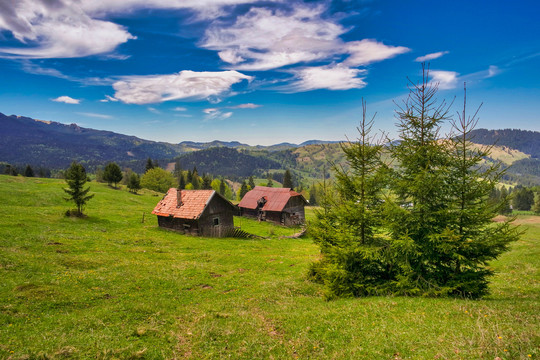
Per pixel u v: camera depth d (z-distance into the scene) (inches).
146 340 458.0
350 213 680.4
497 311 480.4
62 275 739.4
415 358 356.8
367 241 693.3
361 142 690.2
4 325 469.1
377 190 687.7
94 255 985.5
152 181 5319.9
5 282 642.2
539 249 1358.3
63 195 2456.9
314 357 395.9
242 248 1427.2
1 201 1951.3
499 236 563.8
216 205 1813.5
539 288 767.7
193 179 6397.6
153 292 711.1
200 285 802.8
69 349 403.2
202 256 1160.2
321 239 773.9
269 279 896.9
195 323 530.0
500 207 577.3
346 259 674.2
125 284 741.3
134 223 1852.9
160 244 1347.2
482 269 605.0
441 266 616.7
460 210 591.8
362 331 453.4
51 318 514.0
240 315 577.0
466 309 502.9
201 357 411.8
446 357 346.3
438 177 604.1
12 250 895.1
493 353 344.5
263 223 2559.1
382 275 692.7
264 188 2871.6
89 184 3794.3
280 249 1472.7
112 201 2711.6
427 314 495.5
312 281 868.6
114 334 470.6
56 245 1043.9
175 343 450.6
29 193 2300.7
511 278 926.4
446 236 578.2
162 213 1803.6
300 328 486.6
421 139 643.5
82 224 1551.4
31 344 412.5
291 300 697.6
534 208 5738.2
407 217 622.8
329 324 491.5
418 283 615.2
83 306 592.7
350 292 667.4
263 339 457.7
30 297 584.1
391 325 463.2
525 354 329.7
